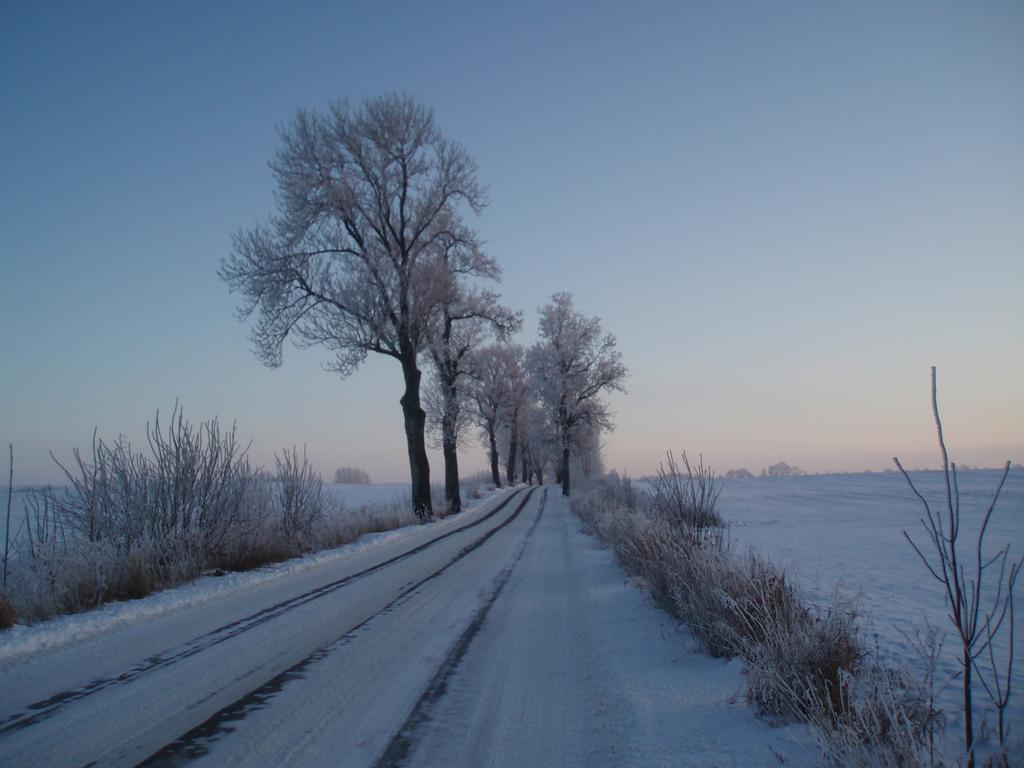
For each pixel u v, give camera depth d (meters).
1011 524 18.73
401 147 26.02
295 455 17.31
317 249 24.72
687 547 8.31
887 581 10.04
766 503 31.80
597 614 8.35
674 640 6.63
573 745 4.40
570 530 21.59
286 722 4.76
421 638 7.26
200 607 9.01
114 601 9.28
